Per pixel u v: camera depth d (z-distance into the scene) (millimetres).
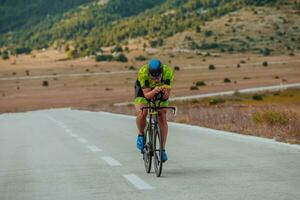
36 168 17094
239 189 11883
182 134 28047
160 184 12961
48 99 192250
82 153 20922
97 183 13555
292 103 106062
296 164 15523
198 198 11094
